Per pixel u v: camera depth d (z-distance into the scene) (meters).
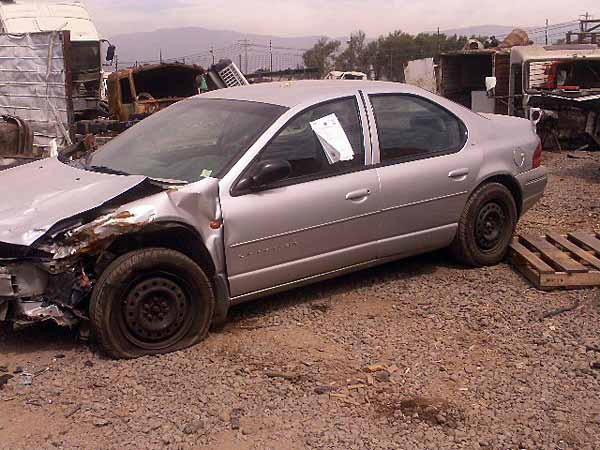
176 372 4.39
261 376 4.37
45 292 4.43
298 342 4.87
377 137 5.54
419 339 4.93
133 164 5.27
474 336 4.98
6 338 4.90
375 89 5.73
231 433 3.75
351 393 4.18
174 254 4.56
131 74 15.32
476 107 20.97
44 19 16.72
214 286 4.86
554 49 16.30
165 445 3.63
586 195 9.75
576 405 4.05
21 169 5.61
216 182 4.74
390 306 5.53
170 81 16.52
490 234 6.31
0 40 14.91
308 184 5.12
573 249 6.33
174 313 4.64
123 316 4.48
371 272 6.29
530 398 4.13
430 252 6.50
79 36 16.75
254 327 5.11
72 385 4.23
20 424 3.82
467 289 5.86
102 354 4.59
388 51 42.22
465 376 4.39
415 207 5.70
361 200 5.35
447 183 5.87
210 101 5.82
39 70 14.59
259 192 4.91
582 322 5.18
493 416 3.94
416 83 28.14
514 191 6.51
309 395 4.15
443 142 5.97
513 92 16.67
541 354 4.69
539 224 7.97
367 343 4.86
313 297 5.70
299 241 5.11
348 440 3.69
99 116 16.72
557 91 14.16
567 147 15.10
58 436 3.71
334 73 22.89
